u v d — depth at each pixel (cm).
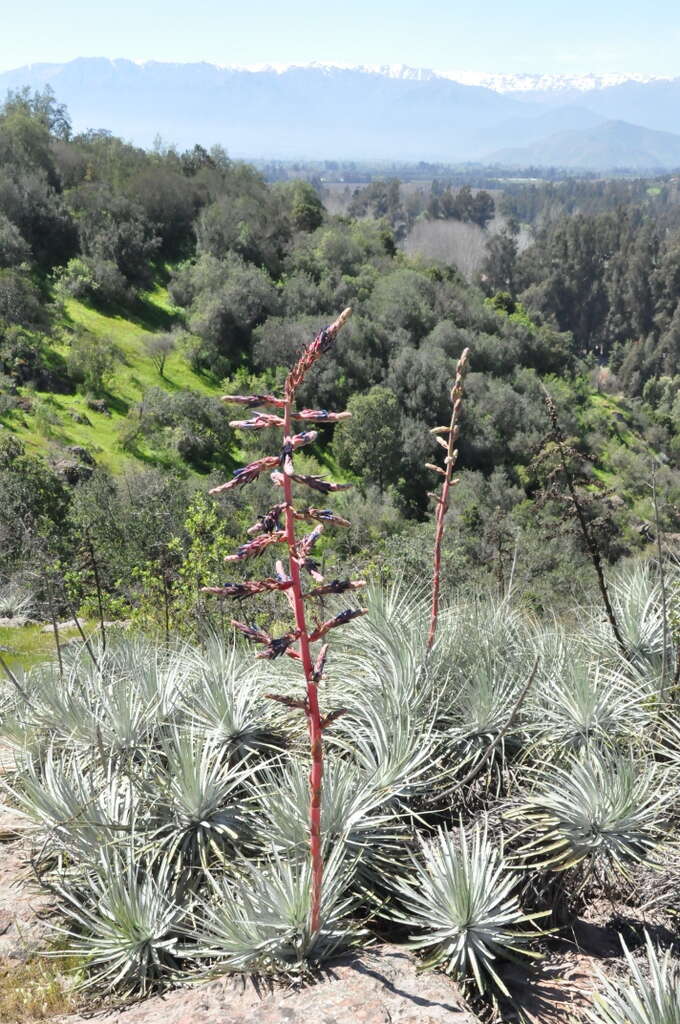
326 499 4588
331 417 274
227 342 6938
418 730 512
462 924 376
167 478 3644
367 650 604
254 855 464
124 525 1958
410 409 6284
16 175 7769
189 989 376
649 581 675
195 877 449
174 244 8694
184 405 5459
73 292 7031
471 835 442
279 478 282
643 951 390
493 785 496
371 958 374
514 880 397
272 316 7219
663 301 14112
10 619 1337
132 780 489
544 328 9481
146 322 7231
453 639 613
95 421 5294
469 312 8581
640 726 523
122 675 648
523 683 558
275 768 511
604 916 419
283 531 293
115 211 8131
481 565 1466
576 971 377
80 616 1328
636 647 623
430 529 2509
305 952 372
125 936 402
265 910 386
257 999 351
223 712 525
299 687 568
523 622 724
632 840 423
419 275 8669
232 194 9394
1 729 612
